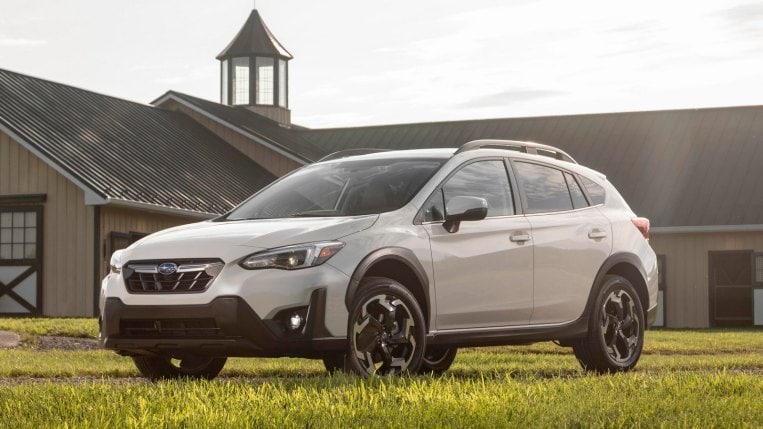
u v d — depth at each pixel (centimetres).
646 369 1241
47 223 3012
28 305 3020
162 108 4338
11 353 1470
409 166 1023
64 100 3525
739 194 3775
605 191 1205
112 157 3272
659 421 656
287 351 862
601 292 1134
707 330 3372
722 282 3691
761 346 1928
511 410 674
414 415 657
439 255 959
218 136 4350
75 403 718
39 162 3033
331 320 867
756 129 4147
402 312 919
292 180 1070
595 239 1137
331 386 809
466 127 4678
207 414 656
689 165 4000
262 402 712
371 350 897
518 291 1037
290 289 859
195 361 1095
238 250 877
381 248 909
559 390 811
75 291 2975
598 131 4372
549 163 1137
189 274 884
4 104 3170
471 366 1287
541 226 1073
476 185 1033
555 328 1079
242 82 4897
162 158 3603
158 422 632
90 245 2962
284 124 4931
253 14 4962
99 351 1538
